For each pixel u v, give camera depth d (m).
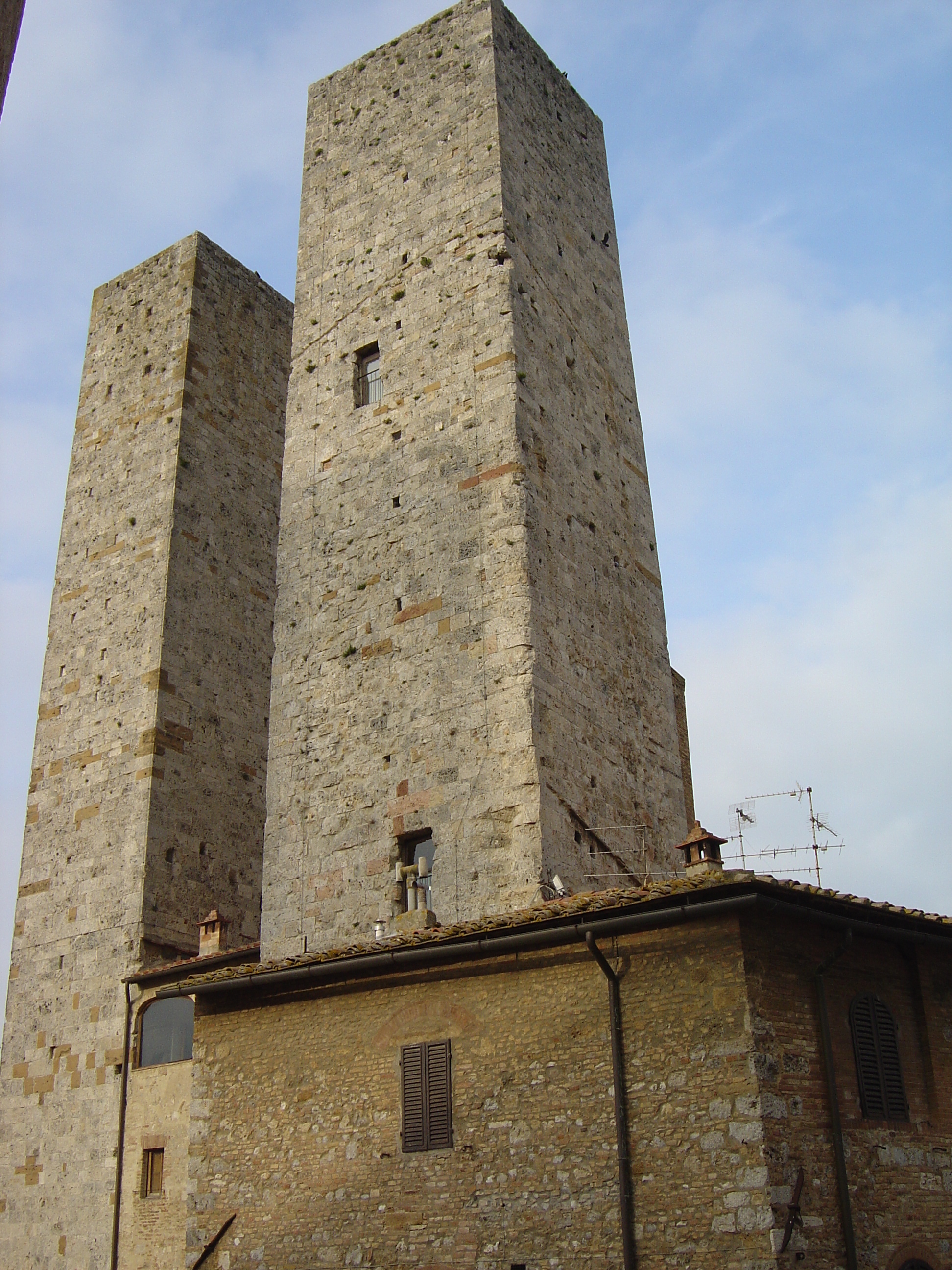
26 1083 31.91
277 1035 21.98
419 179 33.00
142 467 38.16
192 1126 22.27
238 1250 20.84
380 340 31.75
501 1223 18.44
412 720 27.12
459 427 29.30
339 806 27.42
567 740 26.41
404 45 35.22
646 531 32.84
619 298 35.78
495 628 26.78
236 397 40.06
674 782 30.28
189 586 36.28
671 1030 17.97
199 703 35.31
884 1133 18.44
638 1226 17.28
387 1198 19.64
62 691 36.56
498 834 24.95
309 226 34.75
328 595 29.78
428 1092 19.84
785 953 18.36
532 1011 19.34
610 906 18.53
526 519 27.56
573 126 36.56
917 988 20.05
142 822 32.91
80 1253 28.80
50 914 33.66
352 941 25.95
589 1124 18.20
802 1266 16.39
